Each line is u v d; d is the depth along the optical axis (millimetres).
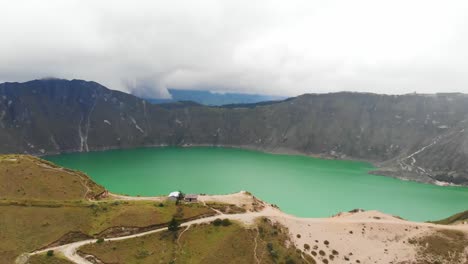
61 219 139875
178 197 170500
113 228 137500
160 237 135875
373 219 168375
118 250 128250
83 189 170250
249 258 133375
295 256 140625
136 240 133250
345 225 161625
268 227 151250
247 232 143500
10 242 126500
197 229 141625
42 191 158625
